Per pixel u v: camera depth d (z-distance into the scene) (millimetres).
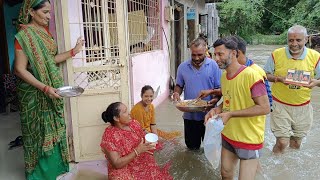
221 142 2945
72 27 3609
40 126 3053
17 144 4199
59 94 2887
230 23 31359
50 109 3057
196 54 3764
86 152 3736
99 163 3727
